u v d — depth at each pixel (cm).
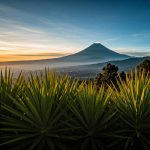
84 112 351
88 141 351
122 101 389
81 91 399
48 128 334
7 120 341
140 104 364
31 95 360
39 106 347
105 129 357
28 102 337
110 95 398
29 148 323
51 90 367
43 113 338
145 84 410
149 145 366
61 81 402
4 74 412
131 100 378
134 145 362
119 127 372
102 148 340
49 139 338
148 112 366
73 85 411
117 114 374
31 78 399
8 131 359
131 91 388
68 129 335
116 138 358
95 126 350
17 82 417
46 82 400
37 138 338
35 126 338
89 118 348
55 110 345
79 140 353
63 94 379
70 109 368
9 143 337
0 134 353
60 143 337
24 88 403
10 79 414
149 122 368
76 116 354
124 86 412
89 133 347
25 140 342
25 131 347
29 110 357
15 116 366
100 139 359
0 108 376
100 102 367
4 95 389
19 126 338
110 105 380
